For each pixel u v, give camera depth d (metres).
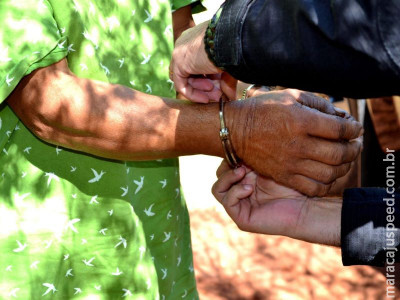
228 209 1.95
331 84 1.47
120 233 1.82
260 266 4.08
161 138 1.68
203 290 3.85
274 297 3.81
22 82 1.58
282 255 4.19
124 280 1.85
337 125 1.69
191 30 1.78
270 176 1.77
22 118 1.66
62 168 1.75
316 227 1.91
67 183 1.76
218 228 4.46
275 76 1.53
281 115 1.67
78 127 1.62
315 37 1.43
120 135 1.64
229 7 1.56
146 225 2.01
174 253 2.12
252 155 1.72
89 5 1.76
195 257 4.16
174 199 2.08
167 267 2.09
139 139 1.66
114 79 1.88
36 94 1.59
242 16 1.52
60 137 1.66
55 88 1.59
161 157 1.73
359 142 1.81
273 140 1.69
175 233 2.11
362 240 1.80
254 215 1.95
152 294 1.93
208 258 4.15
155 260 2.06
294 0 1.44
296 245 4.29
